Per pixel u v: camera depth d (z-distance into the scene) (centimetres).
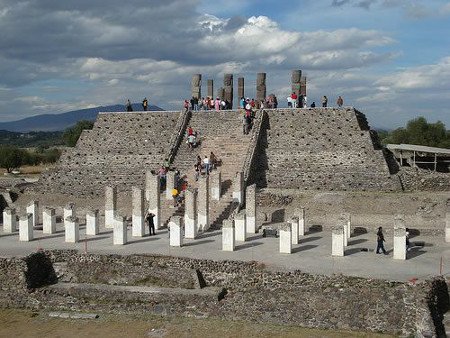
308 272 2741
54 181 5100
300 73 5681
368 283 2572
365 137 4881
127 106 5875
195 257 3056
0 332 2522
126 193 4794
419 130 9331
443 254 3178
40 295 2884
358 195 4312
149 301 2769
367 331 2444
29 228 3625
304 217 3866
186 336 2425
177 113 5566
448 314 2495
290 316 2572
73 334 2473
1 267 3005
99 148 5372
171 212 4188
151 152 5209
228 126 5334
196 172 4556
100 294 2852
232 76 6116
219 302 2688
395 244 3056
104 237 3709
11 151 10356
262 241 3556
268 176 4756
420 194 4356
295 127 5156
